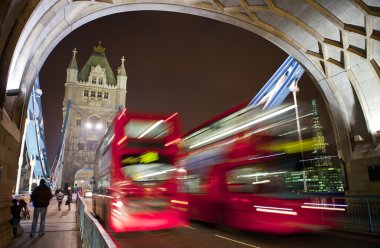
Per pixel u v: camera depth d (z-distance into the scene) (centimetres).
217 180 1238
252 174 1131
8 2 787
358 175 1856
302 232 1166
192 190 1416
